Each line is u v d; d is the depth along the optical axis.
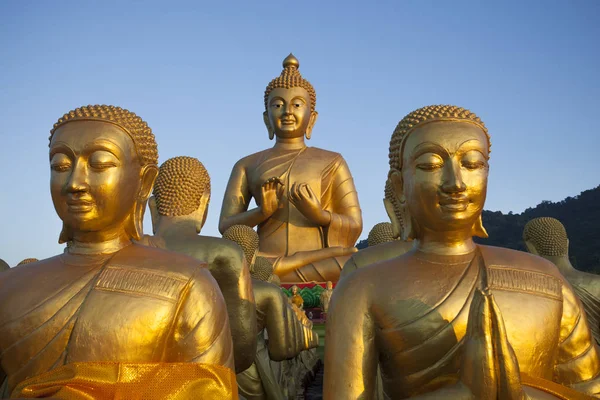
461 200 4.02
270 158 13.41
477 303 3.44
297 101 13.45
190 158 5.96
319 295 11.30
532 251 7.38
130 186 4.07
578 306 4.27
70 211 3.92
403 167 4.27
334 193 13.34
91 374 3.50
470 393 3.41
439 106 4.28
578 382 4.21
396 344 3.96
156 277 3.87
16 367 3.75
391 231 8.00
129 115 4.17
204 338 3.90
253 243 7.16
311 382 10.03
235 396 3.82
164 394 3.52
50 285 3.84
